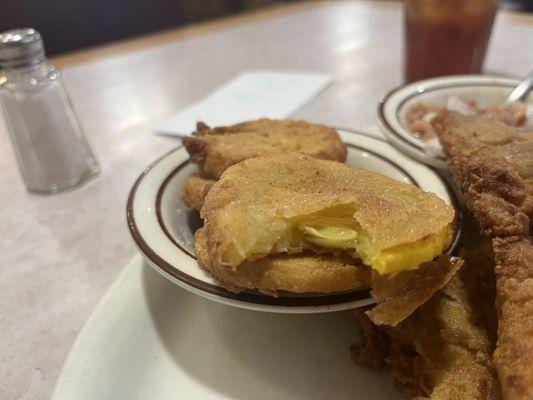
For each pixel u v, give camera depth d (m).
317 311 0.15
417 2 0.33
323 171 0.17
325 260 0.15
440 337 0.16
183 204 0.20
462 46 0.33
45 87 0.26
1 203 0.26
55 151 0.26
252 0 0.81
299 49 0.46
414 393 0.15
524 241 0.15
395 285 0.14
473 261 0.18
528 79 0.28
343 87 0.38
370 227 0.14
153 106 0.36
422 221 0.15
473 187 0.17
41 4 0.64
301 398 0.16
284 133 0.22
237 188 0.16
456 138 0.20
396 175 0.21
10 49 0.25
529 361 0.13
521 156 0.18
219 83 0.39
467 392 0.14
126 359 0.16
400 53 0.44
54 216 0.24
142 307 0.18
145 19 0.73
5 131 0.33
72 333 0.18
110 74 0.42
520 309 0.14
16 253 0.22
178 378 0.16
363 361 0.16
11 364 0.17
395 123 0.24
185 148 0.21
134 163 0.29
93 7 0.68
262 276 0.15
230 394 0.16
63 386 0.15
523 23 0.48
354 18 0.54
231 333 0.17
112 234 0.23
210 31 0.53
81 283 0.20
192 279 0.16
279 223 0.15
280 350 0.17
